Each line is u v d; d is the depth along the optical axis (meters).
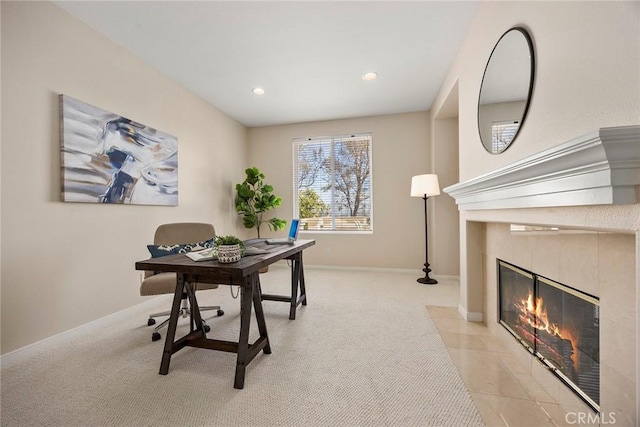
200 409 1.33
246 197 4.38
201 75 3.12
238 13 2.14
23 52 1.84
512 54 1.55
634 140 0.74
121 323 2.40
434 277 4.02
